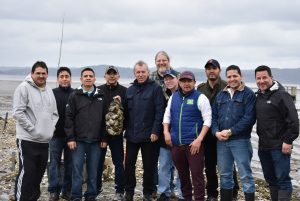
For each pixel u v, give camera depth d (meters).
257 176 13.45
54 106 7.65
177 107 7.77
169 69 8.97
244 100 7.57
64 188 8.86
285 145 7.25
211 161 8.27
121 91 8.73
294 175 14.15
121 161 8.78
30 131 7.22
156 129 8.19
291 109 7.23
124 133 8.62
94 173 8.31
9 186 9.88
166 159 8.41
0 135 20.14
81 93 8.19
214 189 8.44
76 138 8.15
